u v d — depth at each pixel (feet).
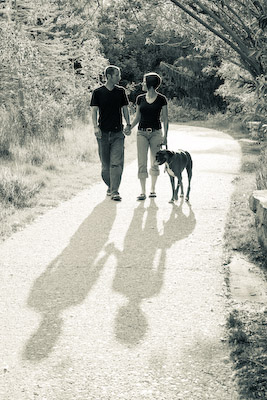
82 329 13.00
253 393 10.11
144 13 17.65
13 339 12.50
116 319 13.53
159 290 15.39
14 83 53.78
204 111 108.99
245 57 14.83
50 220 23.48
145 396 10.11
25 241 20.39
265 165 29.91
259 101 13.50
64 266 17.58
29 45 55.72
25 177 31.32
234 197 27.25
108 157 27.14
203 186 30.55
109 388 10.39
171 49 112.27
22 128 46.55
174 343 12.22
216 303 14.43
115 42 114.42
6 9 50.96
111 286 15.78
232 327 12.96
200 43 20.10
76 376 10.85
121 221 23.16
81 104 70.18
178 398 10.03
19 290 15.55
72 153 41.68
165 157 24.85
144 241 20.20
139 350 11.91
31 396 10.14
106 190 29.99
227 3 14.89
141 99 26.50
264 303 14.42
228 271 16.85
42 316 13.76
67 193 28.96
